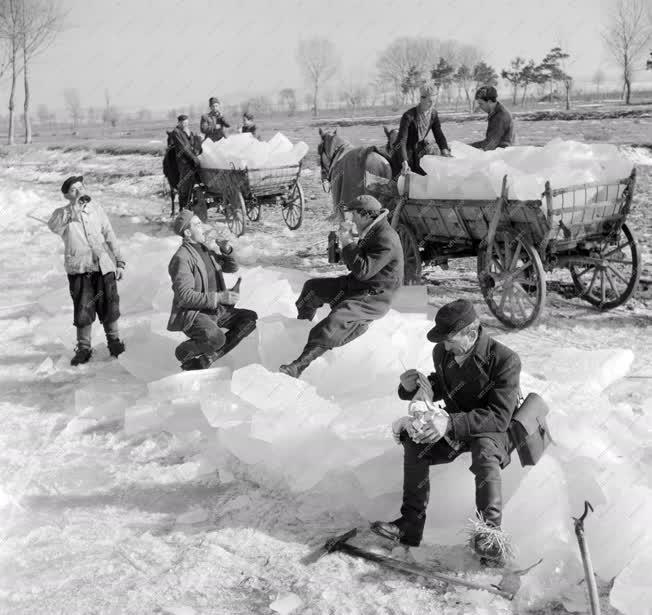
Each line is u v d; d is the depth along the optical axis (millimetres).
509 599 3402
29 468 4984
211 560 3816
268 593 3559
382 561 3719
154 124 89938
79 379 6594
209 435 5184
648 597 3230
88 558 3924
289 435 4555
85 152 34656
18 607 3545
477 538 3490
